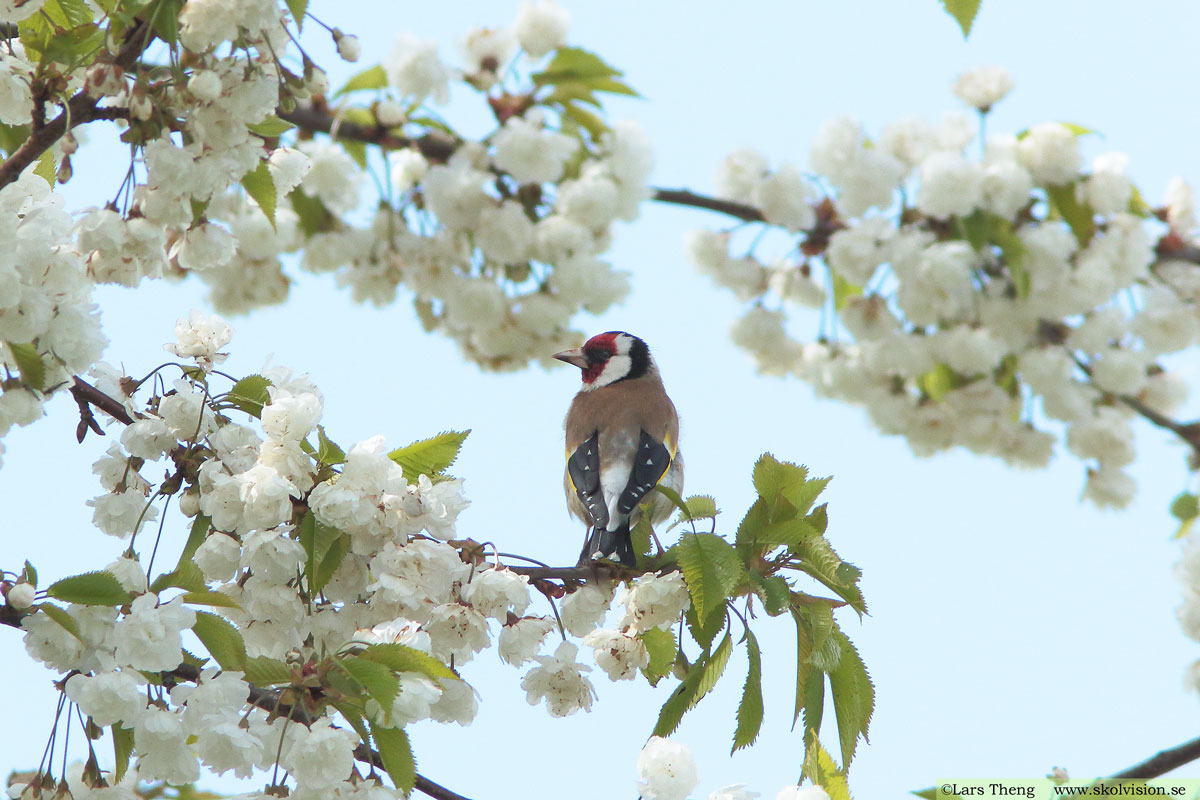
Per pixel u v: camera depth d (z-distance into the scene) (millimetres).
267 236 11891
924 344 12656
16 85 7023
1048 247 11898
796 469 8109
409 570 7371
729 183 12539
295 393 8211
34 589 6555
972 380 13539
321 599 7727
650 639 8281
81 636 6543
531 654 7816
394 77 10719
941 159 11898
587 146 11203
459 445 8031
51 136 7086
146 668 6477
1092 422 13109
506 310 11547
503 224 10648
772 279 13359
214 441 8016
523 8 10844
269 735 6574
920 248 12109
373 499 7375
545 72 10992
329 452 7570
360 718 6613
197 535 7949
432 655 7441
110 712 6500
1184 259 13242
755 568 7855
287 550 7246
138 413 8422
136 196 7344
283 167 8742
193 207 7523
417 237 11508
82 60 7164
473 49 10961
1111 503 13234
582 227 10734
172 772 6551
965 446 13375
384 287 11922
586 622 8438
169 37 6812
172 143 7090
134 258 7312
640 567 8531
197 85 6875
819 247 12969
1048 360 12703
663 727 7656
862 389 13438
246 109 7109
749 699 7621
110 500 8250
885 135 12609
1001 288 12562
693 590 7418
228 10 6887
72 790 6949
